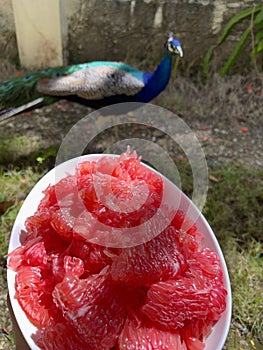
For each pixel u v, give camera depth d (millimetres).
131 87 1756
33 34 2223
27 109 1823
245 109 2215
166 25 2324
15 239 917
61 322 781
